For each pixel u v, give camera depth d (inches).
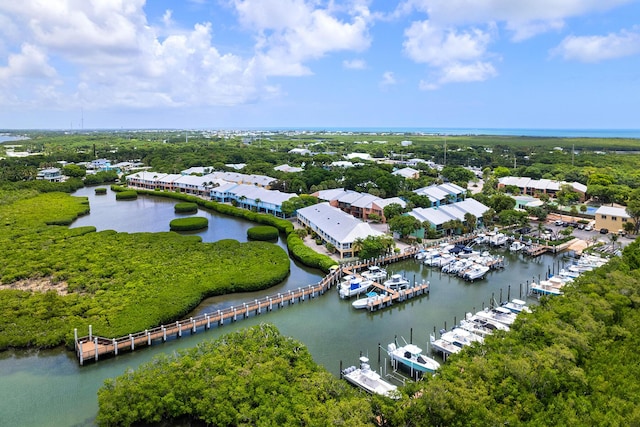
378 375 1936.5
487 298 2952.8
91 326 2194.9
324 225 4173.2
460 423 1386.6
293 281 3216.0
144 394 1606.8
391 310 2770.7
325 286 3034.0
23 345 2194.9
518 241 4077.3
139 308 2504.9
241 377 1691.7
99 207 6245.1
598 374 1685.5
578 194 5816.9
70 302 2598.4
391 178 6269.7
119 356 2170.3
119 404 1578.5
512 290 3093.0
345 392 1631.4
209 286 2866.6
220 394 1606.8
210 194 6766.7
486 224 4699.8
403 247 3991.1
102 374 2025.1
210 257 3464.6
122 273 3097.9
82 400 1834.4
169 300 2618.1
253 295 2938.0
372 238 3553.2
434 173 7839.6
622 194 5428.2
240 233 4766.2
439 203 5497.1
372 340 2368.4
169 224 5012.3
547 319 1978.3
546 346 1796.3
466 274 3275.1
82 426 1676.9
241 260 3398.1
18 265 3260.3
